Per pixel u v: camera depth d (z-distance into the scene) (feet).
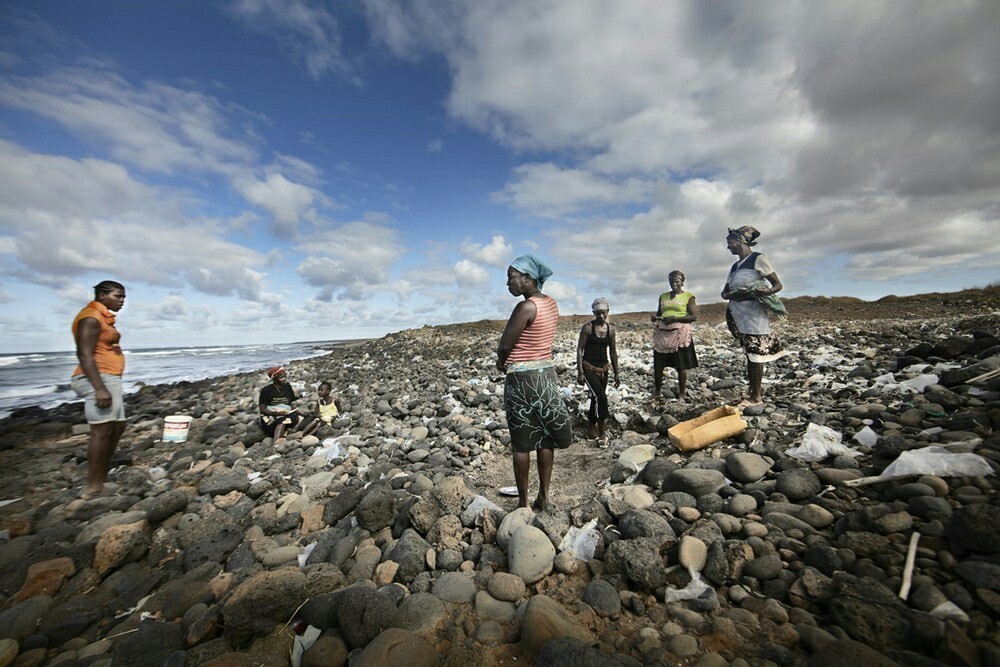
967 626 6.36
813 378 21.16
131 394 49.26
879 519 8.55
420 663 7.10
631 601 8.38
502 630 8.12
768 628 7.30
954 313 56.08
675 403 21.43
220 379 59.67
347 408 29.89
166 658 8.17
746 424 15.03
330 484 16.52
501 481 16.37
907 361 18.83
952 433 10.90
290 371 60.08
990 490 8.58
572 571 9.52
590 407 19.92
